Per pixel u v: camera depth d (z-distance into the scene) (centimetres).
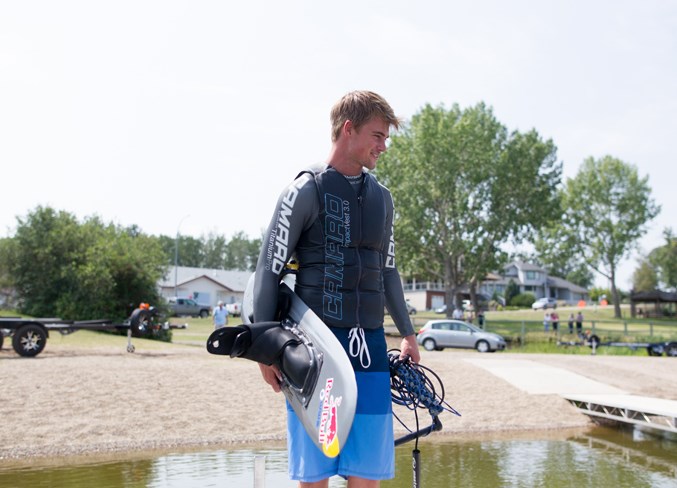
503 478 625
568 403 1156
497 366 1552
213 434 870
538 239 7406
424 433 273
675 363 2027
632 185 7288
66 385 1011
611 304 11012
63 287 2858
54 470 660
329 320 247
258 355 236
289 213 247
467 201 4688
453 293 4869
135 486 579
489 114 4891
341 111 259
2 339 1438
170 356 1526
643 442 871
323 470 244
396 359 276
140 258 2953
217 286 7856
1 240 2920
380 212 262
